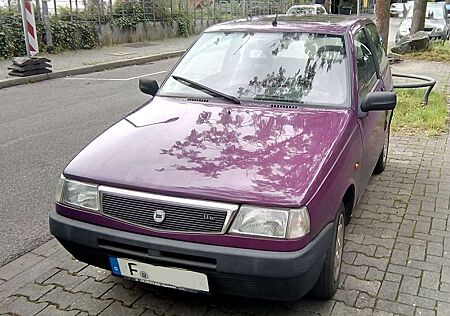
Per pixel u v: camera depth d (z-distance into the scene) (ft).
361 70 14.46
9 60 49.24
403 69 44.45
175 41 72.95
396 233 14.29
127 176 9.86
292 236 8.92
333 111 12.39
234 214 9.03
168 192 9.37
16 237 14.46
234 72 13.97
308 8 75.31
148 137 11.23
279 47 14.21
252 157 10.17
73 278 12.26
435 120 25.88
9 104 32.53
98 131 25.53
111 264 10.02
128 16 68.44
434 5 69.05
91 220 10.02
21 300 11.42
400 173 19.06
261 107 12.66
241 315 10.73
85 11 60.75
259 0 99.55
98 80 42.50
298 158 10.18
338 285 11.60
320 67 13.51
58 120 27.94
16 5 51.19
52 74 43.45
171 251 9.26
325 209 9.78
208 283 9.36
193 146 10.70
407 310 10.80
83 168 10.37
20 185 18.30
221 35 15.21
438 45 55.06
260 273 8.91
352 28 15.10
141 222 9.52
